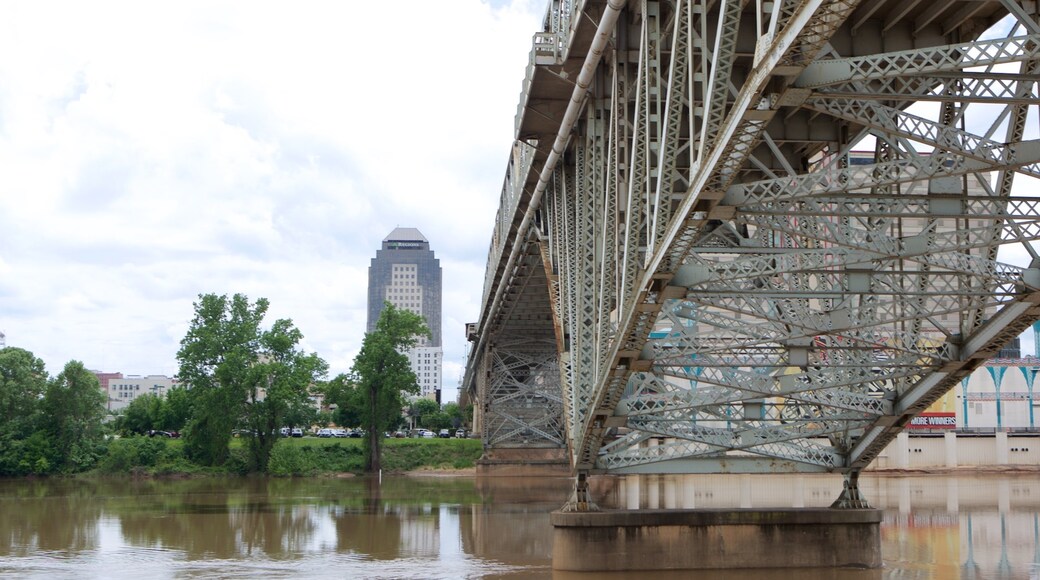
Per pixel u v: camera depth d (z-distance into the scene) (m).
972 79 16.16
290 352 99.25
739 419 31.28
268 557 38.41
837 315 25.86
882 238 22.22
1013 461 90.56
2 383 96.12
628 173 28.92
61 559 38.19
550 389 90.81
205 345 96.06
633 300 24.69
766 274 23.97
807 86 15.40
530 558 37.22
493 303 72.00
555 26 30.83
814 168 32.12
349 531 47.25
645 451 33.03
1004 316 25.62
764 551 31.81
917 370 29.38
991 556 34.81
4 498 69.88
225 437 95.25
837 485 70.94
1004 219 21.34
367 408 100.81
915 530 43.38
